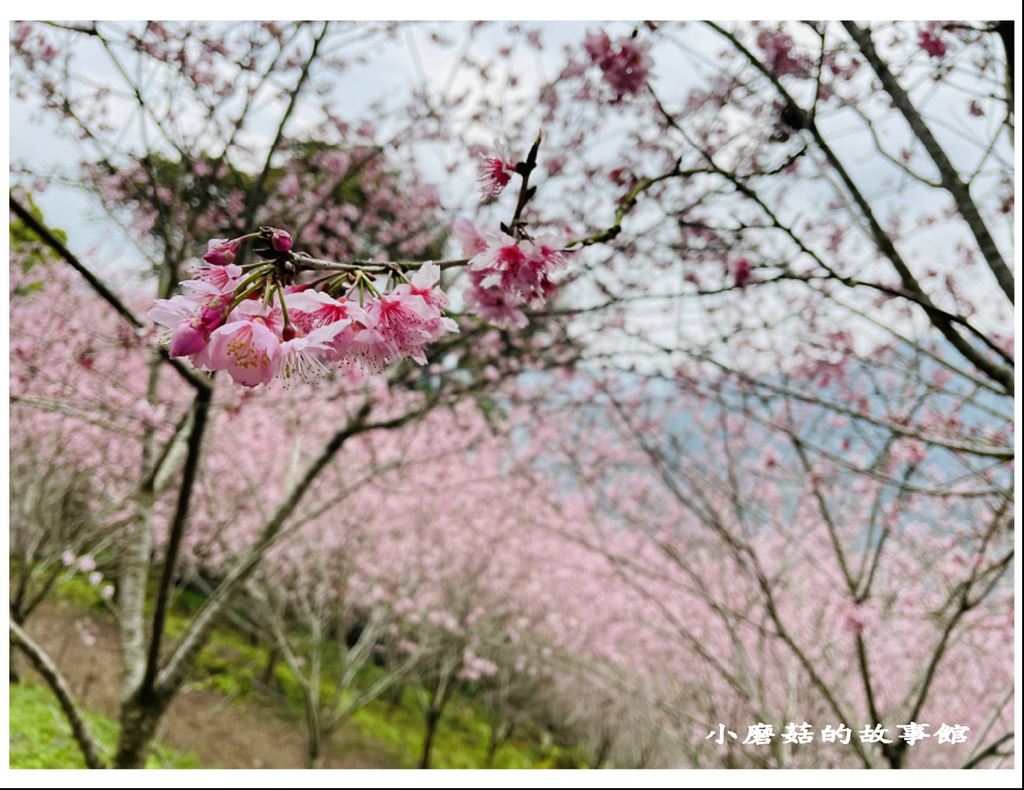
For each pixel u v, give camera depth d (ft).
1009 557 9.52
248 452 26.11
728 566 21.93
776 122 7.47
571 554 29.35
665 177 5.52
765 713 14.87
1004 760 15.75
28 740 19.85
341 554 30.09
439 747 35.83
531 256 3.62
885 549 19.36
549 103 12.16
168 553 12.39
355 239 16.98
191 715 30.71
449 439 26.37
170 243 11.71
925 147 6.74
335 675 40.68
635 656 28.84
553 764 35.22
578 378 16.81
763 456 17.06
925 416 11.72
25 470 27.96
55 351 16.66
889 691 21.91
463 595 30.48
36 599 27.17
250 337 2.76
